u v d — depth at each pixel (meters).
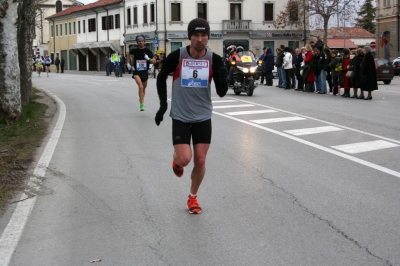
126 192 6.69
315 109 15.43
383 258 4.50
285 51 23.88
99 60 67.88
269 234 5.12
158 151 9.24
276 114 14.29
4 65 12.32
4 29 12.19
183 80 5.49
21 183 7.14
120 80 35.47
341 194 6.47
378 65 30.25
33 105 16.61
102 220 5.63
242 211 5.85
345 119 13.20
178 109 5.55
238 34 56.75
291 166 8.00
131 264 4.47
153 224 5.48
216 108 15.77
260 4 56.81
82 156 8.90
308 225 5.36
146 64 14.64
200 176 5.71
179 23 55.81
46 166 8.12
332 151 9.13
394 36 51.44
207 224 5.45
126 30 61.22
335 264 4.39
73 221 5.61
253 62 20.08
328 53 20.66
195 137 5.60
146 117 13.76
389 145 9.65
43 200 6.37
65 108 16.44
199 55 5.48
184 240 5.01
